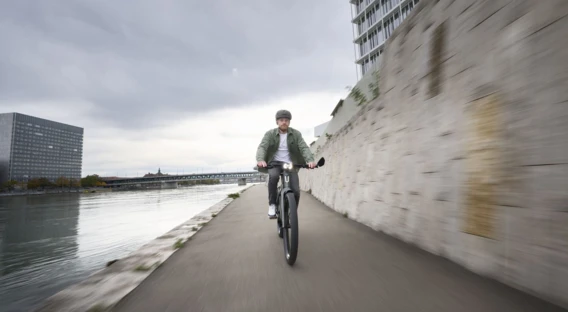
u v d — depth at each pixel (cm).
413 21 293
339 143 625
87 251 1072
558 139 138
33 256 1146
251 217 571
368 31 4262
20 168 17838
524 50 158
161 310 160
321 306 159
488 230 184
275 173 311
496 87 178
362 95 583
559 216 137
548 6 143
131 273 224
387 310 151
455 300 157
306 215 557
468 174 204
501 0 175
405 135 306
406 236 299
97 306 163
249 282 203
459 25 216
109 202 5853
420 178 273
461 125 213
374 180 394
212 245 332
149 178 17975
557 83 138
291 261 236
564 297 135
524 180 158
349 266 230
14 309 417
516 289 162
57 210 4534
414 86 289
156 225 1688
